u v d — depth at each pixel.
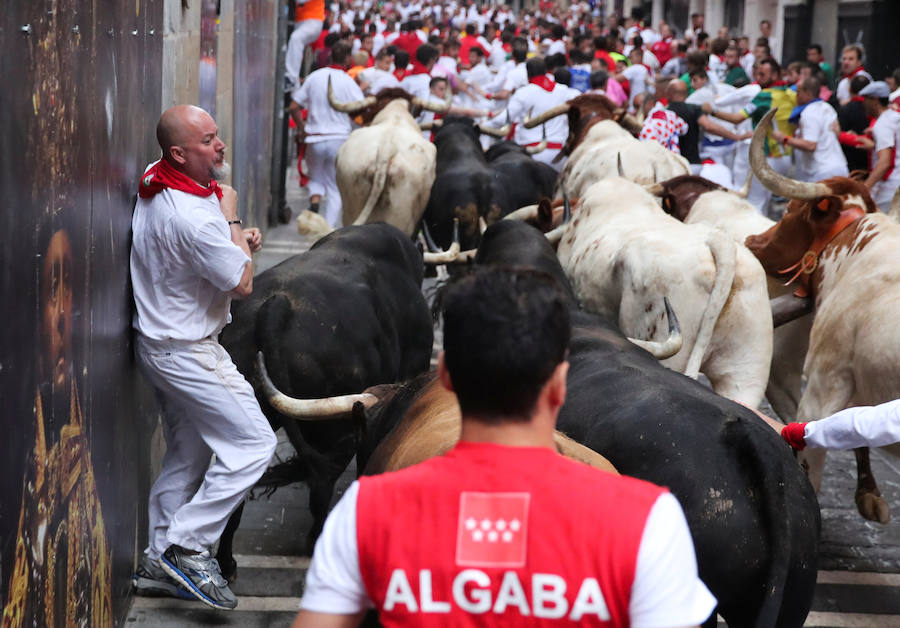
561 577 1.61
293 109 12.16
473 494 1.66
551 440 1.75
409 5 49.03
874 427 3.17
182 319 3.98
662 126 10.55
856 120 11.65
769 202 13.81
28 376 2.74
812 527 3.03
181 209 3.86
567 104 9.69
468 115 13.09
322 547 1.70
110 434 3.77
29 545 2.76
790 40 25.39
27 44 2.69
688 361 4.59
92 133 3.40
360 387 4.67
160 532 4.32
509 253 5.11
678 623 1.60
